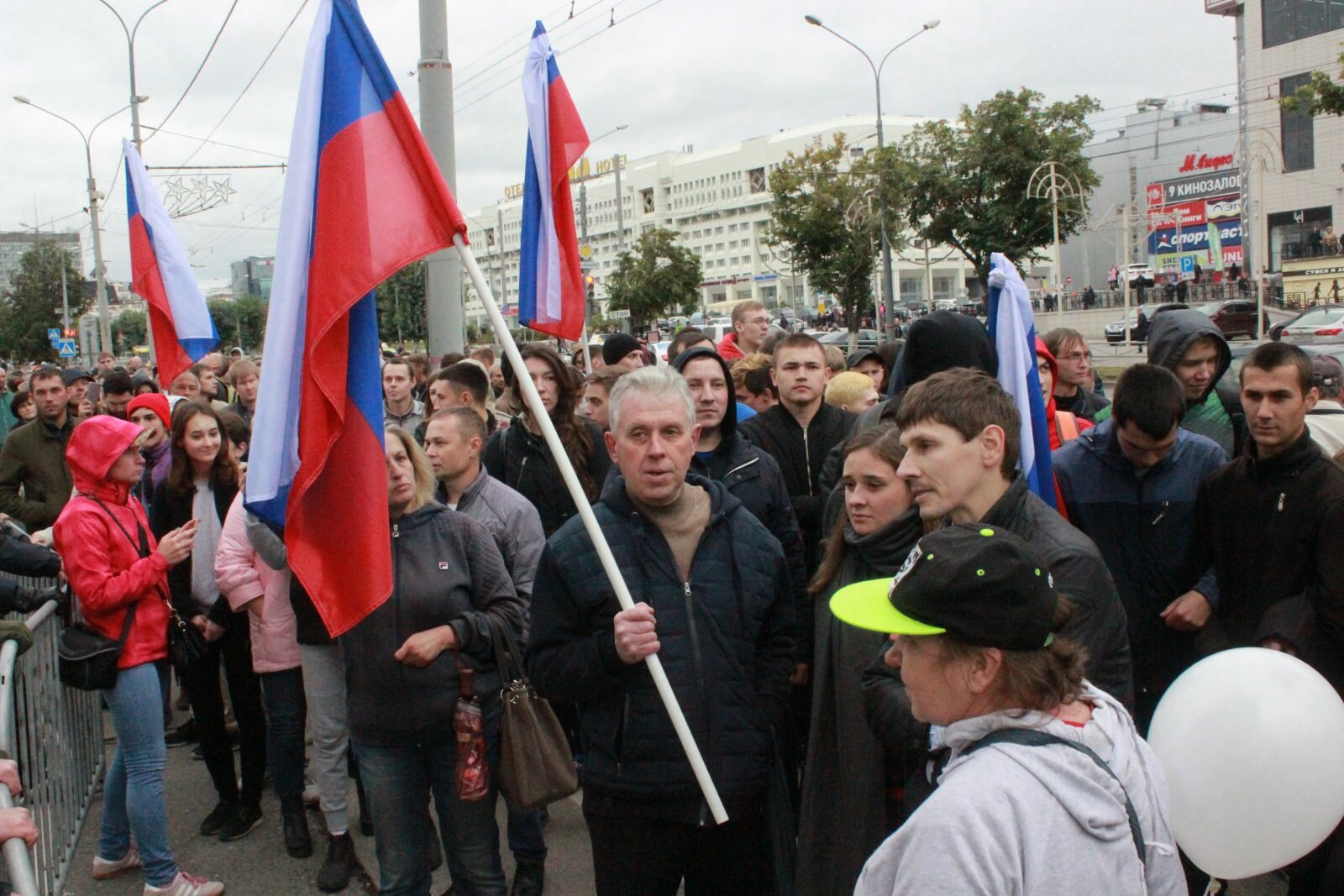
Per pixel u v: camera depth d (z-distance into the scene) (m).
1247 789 2.42
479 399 5.86
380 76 3.01
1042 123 30.47
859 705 2.96
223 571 4.49
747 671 2.99
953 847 1.54
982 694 1.74
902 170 30.48
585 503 2.74
